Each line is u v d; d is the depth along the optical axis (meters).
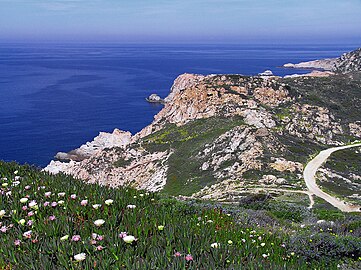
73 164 96.06
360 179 64.94
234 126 92.06
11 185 9.05
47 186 8.94
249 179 62.53
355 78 150.88
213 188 62.47
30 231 5.95
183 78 196.25
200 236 6.32
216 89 110.88
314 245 11.12
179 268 4.96
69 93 199.62
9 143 113.44
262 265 5.52
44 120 140.38
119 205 7.63
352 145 86.81
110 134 117.56
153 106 176.38
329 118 102.12
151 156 89.56
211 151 79.31
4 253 5.45
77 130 131.38
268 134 80.62
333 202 49.41
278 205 25.36
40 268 4.98
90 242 5.60
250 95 110.25
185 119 106.12
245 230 8.71
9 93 193.38
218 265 5.40
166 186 72.81
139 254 5.39
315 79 142.38
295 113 102.31
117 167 89.25
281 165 67.38
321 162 71.25
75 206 7.28
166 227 6.48
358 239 12.04
